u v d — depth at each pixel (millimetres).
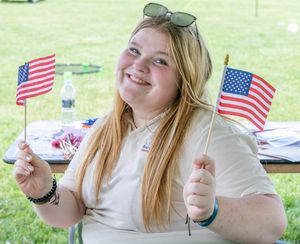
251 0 17297
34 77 2438
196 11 15617
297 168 2844
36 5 16547
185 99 1979
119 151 2055
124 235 1981
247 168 1842
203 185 1565
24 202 4664
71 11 15648
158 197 1912
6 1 16906
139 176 1973
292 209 4578
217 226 1691
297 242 4012
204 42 2061
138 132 2043
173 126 1954
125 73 2029
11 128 6660
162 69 1975
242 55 10961
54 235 4098
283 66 10172
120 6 16438
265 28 13516
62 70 6262
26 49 11273
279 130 3328
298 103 7793
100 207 2082
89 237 2068
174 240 1913
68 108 3725
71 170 2201
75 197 2152
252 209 1731
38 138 3172
